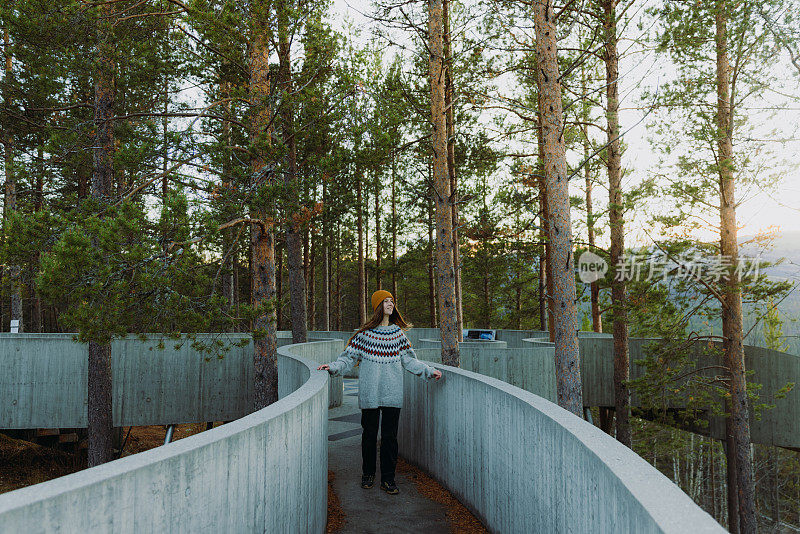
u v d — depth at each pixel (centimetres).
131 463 161
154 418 1096
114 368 1085
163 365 1105
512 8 860
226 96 791
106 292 524
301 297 1443
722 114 1079
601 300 1324
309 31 748
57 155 796
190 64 784
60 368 1077
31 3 688
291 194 660
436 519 400
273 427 257
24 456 1145
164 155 668
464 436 428
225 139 746
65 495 131
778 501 2691
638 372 1441
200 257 575
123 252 524
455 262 1636
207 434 210
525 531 297
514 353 1258
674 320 1215
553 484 250
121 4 776
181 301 563
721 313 1188
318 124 756
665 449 2611
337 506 430
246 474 225
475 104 1084
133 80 809
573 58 1148
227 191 680
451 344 830
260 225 734
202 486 190
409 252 2917
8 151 1173
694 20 966
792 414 1305
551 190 720
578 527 211
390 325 481
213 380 1123
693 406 1267
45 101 1048
